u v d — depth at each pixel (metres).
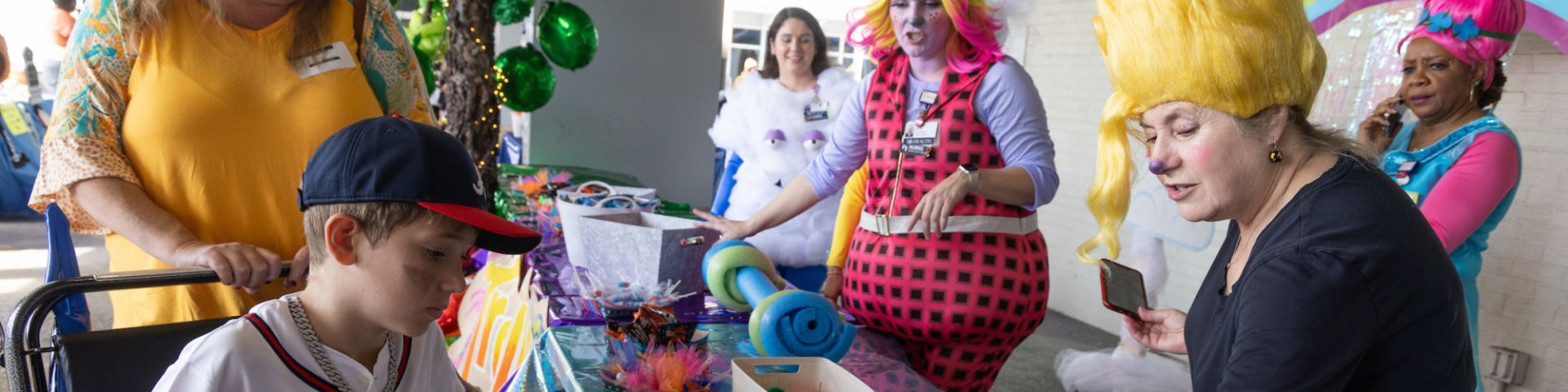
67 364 1.29
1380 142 2.67
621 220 2.27
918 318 1.84
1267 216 1.08
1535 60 3.16
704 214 2.20
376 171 1.01
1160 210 3.75
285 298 1.09
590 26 3.97
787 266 3.02
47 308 1.35
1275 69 0.99
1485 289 3.36
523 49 3.96
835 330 1.60
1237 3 0.99
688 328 1.67
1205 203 1.08
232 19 1.65
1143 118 1.12
